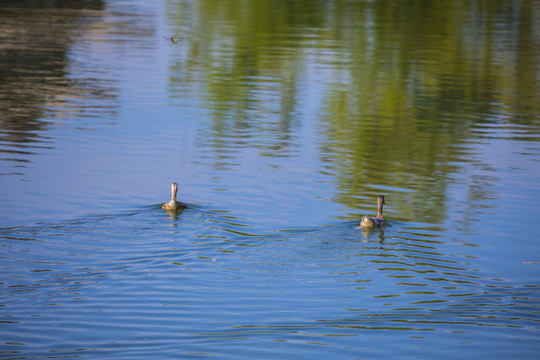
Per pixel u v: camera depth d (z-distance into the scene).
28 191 21.66
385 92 39.25
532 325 13.78
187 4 76.62
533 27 65.12
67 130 29.55
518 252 17.84
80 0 76.88
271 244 17.44
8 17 61.88
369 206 21.41
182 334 13.21
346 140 29.75
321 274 15.80
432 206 21.64
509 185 24.11
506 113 35.47
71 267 15.66
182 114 33.06
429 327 13.63
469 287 15.45
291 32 58.62
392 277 15.77
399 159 27.05
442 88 40.62
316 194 22.42
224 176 24.06
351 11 72.00
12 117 31.25
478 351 12.84
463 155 27.89
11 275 15.16
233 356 12.50
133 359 12.34
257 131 30.69
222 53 49.28
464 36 59.00
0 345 12.64
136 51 49.31
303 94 38.25
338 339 13.14
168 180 23.38
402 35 58.31
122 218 19.12
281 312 14.09
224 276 15.57
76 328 13.31
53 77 40.25
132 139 28.58
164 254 16.50
